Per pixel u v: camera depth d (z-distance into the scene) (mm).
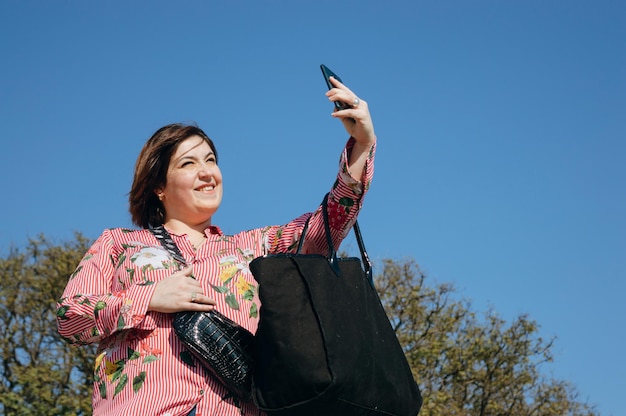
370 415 3107
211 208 3738
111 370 3305
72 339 3346
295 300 3076
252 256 3582
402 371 3252
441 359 26047
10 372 23297
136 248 3557
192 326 3188
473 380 26297
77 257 24734
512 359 26219
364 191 3453
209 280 3420
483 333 26531
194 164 3771
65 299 3352
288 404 3018
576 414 26344
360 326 3148
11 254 24484
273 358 3039
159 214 3898
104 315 3281
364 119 3391
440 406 24547
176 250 3562
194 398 3195
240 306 3396
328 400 2988
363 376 3059
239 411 3248
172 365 3240
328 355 2990
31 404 22484
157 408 3174
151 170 3771
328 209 3508
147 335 3287
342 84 3424
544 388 26359
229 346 3174
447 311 25859
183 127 3854
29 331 23781
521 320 26688
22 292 24125
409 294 25594
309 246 3561
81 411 22391
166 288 3268
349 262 3309
